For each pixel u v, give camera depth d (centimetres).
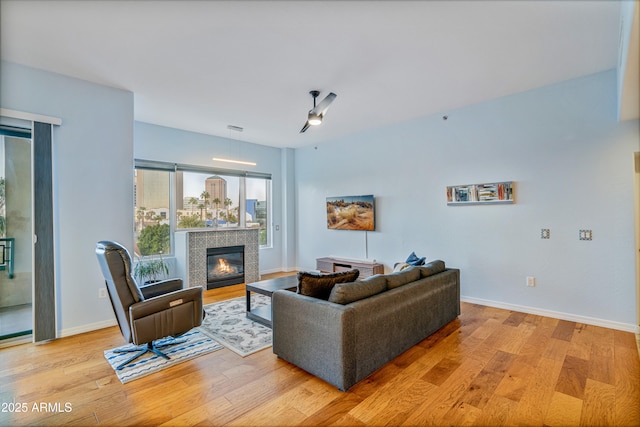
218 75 330
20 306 329
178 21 237
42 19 233
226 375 249
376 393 223
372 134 549
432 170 471
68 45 271
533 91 379
